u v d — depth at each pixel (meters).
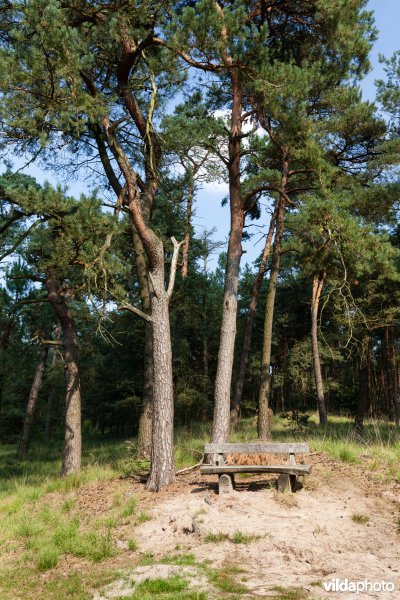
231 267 12.62
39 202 11.08
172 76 11.16
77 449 13.73
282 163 18.06
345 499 8.41
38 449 27.08
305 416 23.61
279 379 35.03
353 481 9.20
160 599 5.33
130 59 11.20
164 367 10.57
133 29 10.39
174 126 11.80
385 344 28.09
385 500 8.34
